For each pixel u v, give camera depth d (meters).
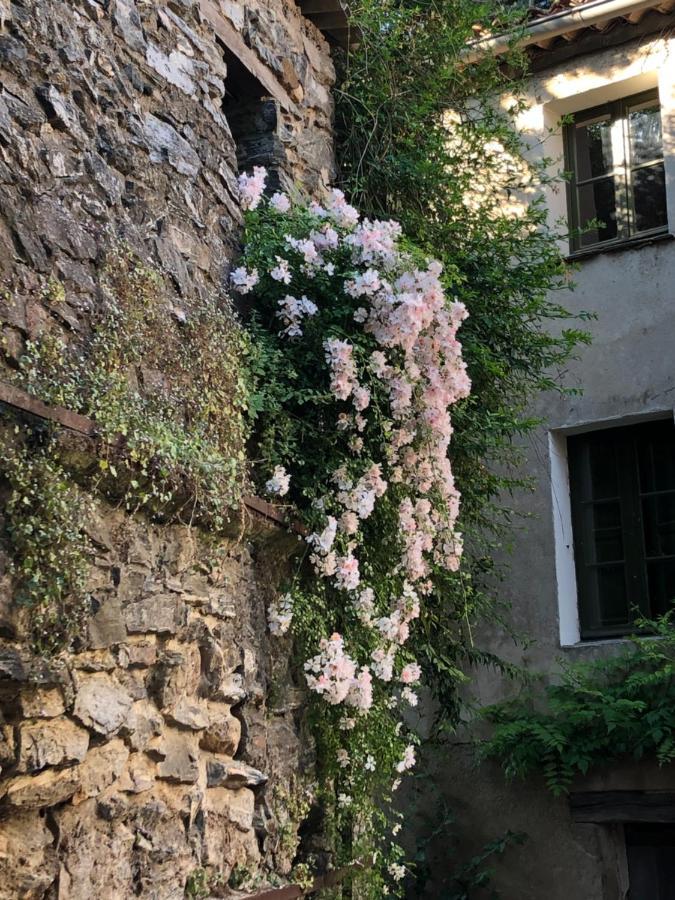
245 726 4.23
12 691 3.01
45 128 3.71
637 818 6.77
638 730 6.64
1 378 3.19
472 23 6.78
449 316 5.09
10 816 3.05
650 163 7.96
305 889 4.38
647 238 7.64
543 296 6.59
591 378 7.62
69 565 3.19
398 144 6.49
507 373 6.34
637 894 7.02
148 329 3.93
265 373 4.70
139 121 4.32
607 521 7.66
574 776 7.01
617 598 7.50
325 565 4.56
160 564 3.75
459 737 7.43
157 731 3.65
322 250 5.01
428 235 6.23
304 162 5.96
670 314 7.48
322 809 4.74
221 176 4.91
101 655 3.40
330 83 6.38
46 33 3.83
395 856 5.30
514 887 7.10
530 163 7.51
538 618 7.43
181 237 4.43
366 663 4.92
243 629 4.29
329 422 4.87
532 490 6.79
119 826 3.42
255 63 5.58
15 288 3.34
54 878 3.12
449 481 5.18
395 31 6.31
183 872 3.68
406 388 4.80
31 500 3.11
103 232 3.85
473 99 7.52
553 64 8.13
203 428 4.11
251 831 4.17
